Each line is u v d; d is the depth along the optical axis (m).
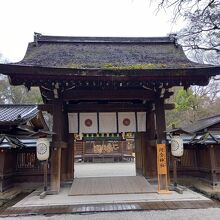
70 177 9.97
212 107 27.38
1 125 10.09
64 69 7.26
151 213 5.77
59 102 8.48
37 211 6.07
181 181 10.28
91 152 25.95
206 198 7.09
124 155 26.03
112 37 11.06
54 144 8.16
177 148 8.03
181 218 5.34
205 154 9.59
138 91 8.76
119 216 5.57
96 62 8.58
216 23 9.27
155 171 9.80
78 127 9.56
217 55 12.45
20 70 7.13
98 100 9.76
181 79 7.91
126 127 9.65
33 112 11.72
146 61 8.89
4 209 6.80
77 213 5.90
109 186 8.56
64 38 10.84
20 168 9.92
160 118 8.58
